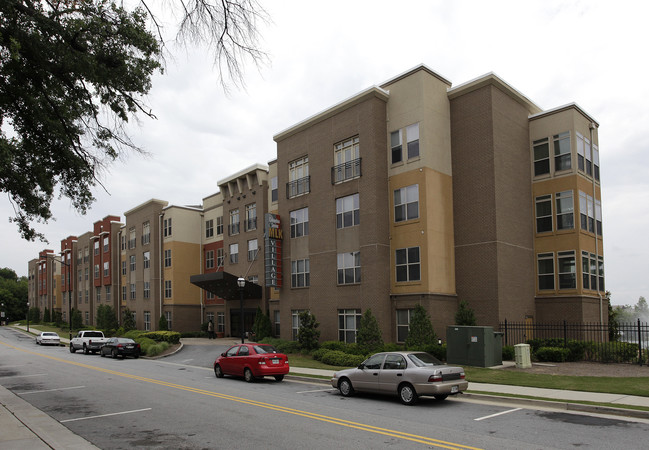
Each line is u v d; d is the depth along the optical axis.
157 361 30.30
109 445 9.31
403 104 27.67
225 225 45.41
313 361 25.44
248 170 41.88
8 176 12.98
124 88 12.22
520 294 26.88
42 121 12.02
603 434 9.62
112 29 11.42
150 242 53.41
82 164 13.15
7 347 48.31
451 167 27.84
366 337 24.86
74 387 17.89
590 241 28.53
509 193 27.09
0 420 11.64
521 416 11.56
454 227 27.39
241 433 10.13
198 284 40.72
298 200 32.22
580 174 28.16
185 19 7.84
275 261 32.88
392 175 27.84
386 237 27.38
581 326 26.05
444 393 13.13
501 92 27.50
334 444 9.08
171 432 10.35
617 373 17.22
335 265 29.08
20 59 10.77
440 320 25.67
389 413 12.13
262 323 35.81
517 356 19.52
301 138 32.41
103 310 58.50
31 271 113.50
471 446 8.79
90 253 71.38
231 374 20.30
